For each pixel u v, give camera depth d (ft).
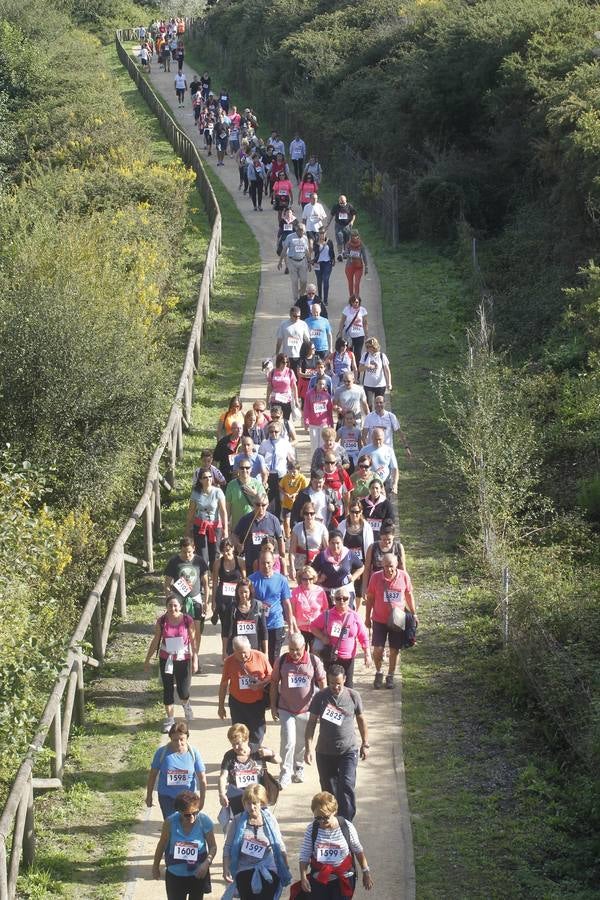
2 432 82.58
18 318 84.53
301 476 64.75
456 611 63.00
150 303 104.47
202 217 151.33
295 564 58.29
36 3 249.96
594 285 89.97
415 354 101.55
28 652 51.44
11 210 115.65
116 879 43.70
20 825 43.19
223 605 53.47
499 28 139.64
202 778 42.39
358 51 185.88
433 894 42.24
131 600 66.85
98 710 55.67
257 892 37.24
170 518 76.38
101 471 81.05
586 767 48.06
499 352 96.32
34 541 61.67
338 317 110.01
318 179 144.87
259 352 104.63
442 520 74.59
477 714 53.72
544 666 52.65
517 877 42.91
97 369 83.76
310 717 43.62
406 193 139.64
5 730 48.96
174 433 82.33
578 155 104.68
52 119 182.19
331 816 37.17
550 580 60.85
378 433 65.36
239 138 176.45
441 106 144.15
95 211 126.93
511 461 70.90
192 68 266.98
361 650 60.29
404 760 50.57
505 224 127.54
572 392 83.20
